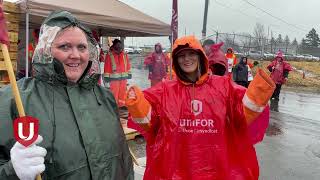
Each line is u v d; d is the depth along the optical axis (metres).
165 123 2.78
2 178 1.53
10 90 1.72
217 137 2.74
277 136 8.80
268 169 6.12
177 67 2.82
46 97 1.78
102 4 7.80
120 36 11.28
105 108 2.00
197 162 2.72
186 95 2.79
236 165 2.80
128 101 2.66
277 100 16.53
